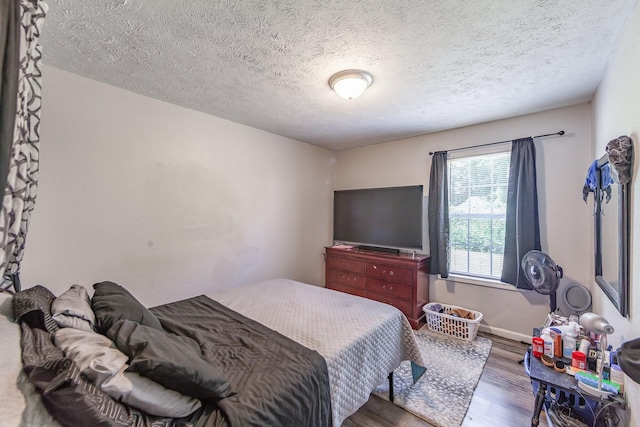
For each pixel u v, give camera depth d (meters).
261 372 1.22
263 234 3.45
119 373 0.85
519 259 2.73
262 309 2.01
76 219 2.08
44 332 1.03
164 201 2.56
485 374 2.21
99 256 2.20
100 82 2.16
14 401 0.68
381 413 1.78
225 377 1.18
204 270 2.87
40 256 1.94
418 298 3.14
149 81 2.14
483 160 3.12
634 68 1.30
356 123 3.12
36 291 1.31
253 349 1.42
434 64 1.85
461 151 3.23
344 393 1.41
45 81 1.92
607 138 1.85
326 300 2.21
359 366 1.55
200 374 0.99
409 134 3.54
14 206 0.94
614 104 1.66
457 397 1.92
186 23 1.46
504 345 2.72
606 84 1.87
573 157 2.55
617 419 1.38
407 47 1.66
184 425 0.93
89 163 2.13
